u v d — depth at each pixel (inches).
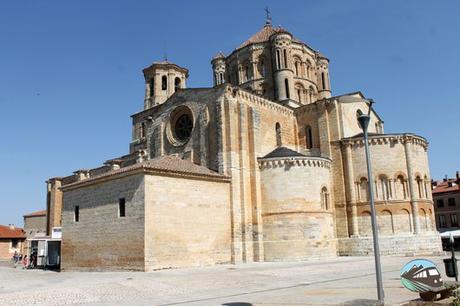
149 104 2464.3
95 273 1368.1
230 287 926.4
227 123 1729.8
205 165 1780.3
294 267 1293.1
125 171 1406.3
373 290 775.7
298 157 1676.9
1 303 759.7
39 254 1984.5
